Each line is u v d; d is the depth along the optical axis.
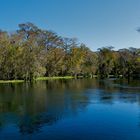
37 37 134.38
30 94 61.75
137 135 26.89
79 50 156.00
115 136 26.62
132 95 58.84
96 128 29.56
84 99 52.28
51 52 145.12
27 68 114.19
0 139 25.92
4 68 111.69
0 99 52.88
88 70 157.50
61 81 116.88
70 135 27.02
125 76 165.38
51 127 30.05
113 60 171.12
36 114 37.06
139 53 171.88
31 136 26.75
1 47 111.44
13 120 33.47
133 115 36.31
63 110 40.12
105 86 85.31
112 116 35.75
